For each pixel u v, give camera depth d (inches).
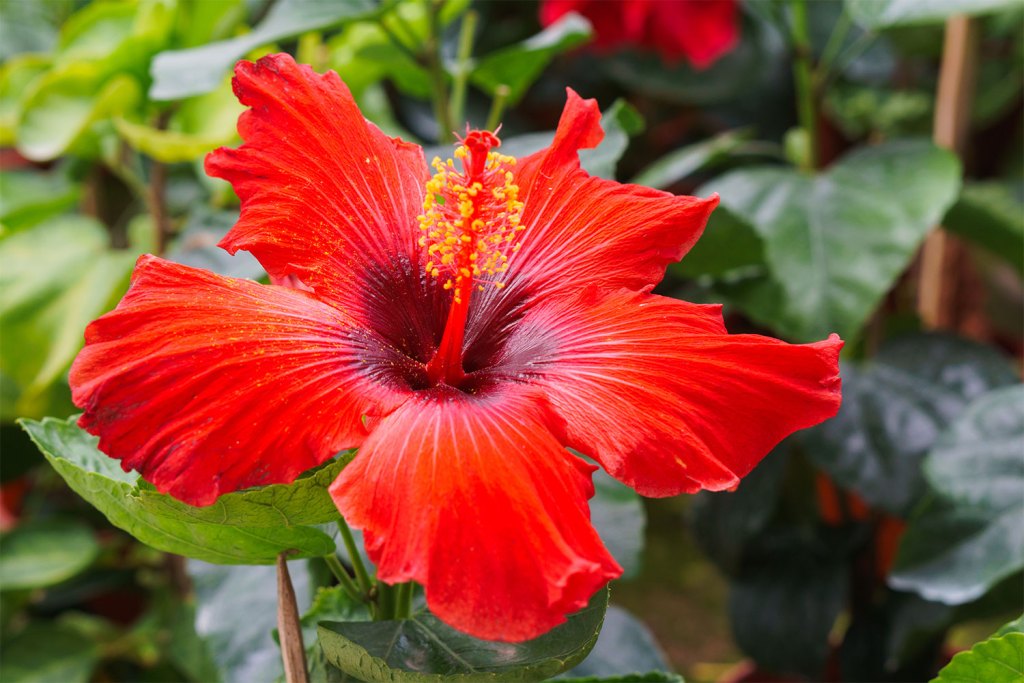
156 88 24.9
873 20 28.0
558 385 20.0
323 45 35.3
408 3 29.2
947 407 29.8
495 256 20.9
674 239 20.7
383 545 18.6
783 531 33.5
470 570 18.5
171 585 32.3
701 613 41.5
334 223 20.5
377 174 20.9
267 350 19.3
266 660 23.6
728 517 32.6
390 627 20.5
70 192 28.5
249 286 19.7
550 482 19.0
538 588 18.4
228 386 19.0
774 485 31.8
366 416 19.4
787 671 31.9
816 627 31.5
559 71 48.0
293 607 20.3
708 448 19.6
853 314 27.9
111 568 34.2
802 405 19.6
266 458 18.9
